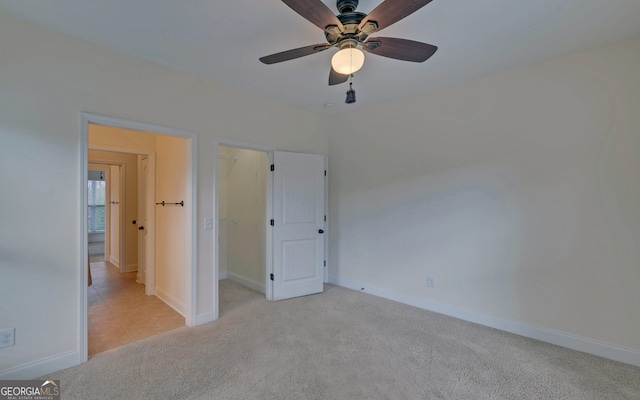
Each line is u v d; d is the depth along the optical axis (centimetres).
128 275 505
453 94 323
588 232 249
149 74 266
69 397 189
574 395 194
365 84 320
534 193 274
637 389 200
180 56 259
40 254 212
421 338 272
